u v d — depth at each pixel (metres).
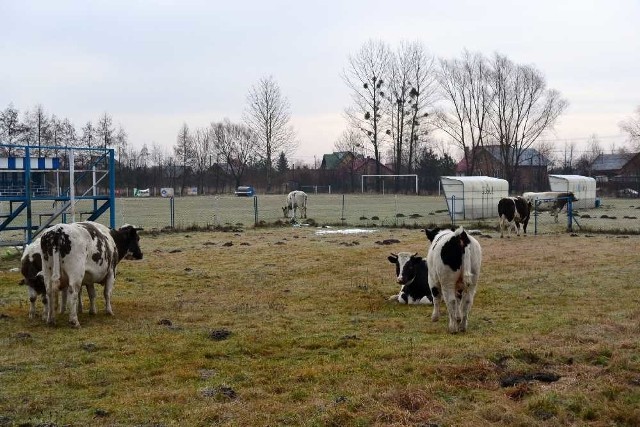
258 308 12.59
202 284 15.60
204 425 6.59
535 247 22.34
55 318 11.48
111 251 11.86
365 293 14.24
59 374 8.31
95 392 7.66
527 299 13.23
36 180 24.95
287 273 17.19
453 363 8.53
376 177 85.44
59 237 10.80
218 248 23.05
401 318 11.69
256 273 17.22
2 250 21.77
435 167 83.50
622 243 23.06
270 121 91.06
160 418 6.80
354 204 56.09
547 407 6.89
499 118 76.50
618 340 9.49
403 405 7.08
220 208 51.16
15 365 8.71
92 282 11.59
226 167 102.50
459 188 39.25
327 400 7.22
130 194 85.38
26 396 7.48
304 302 13.26
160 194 87.50
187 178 98.31
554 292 13.94
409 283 12.88
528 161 96.81
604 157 97.69
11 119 68.25
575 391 7.29
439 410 6.92
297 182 92.38
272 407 7.04
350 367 8.46
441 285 10.59
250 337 10.14
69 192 24.33
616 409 6.76
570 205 29.41
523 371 8.13
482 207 40.19
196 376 8.22
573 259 18.95
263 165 101.19
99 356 9.17
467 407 7.02
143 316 11.85
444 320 11.48
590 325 10.55
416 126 83.69
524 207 27.08
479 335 10.20
